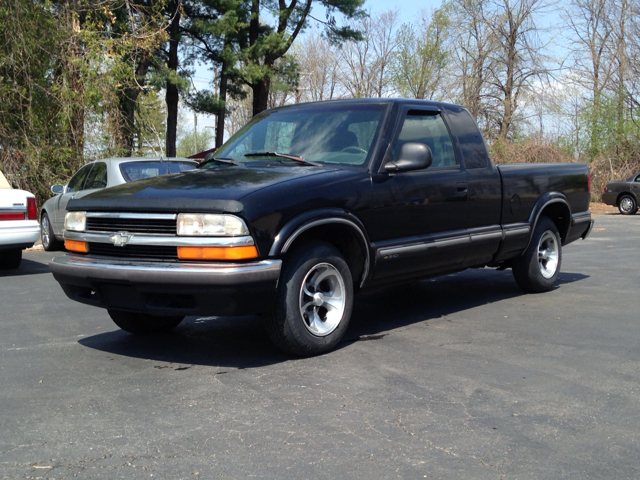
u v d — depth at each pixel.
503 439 3.18
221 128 31.61
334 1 28.83
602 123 32.56
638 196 23.41
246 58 27.03
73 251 4.80
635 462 2.93
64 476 2.82
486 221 6.14
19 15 14.89
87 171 10.85
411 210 5.28
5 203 8.76
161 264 4.25
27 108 15.34
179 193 4.38
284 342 4.46
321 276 4.66
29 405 3.72
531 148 30.42
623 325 5.59
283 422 3.40
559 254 7.31
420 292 7.35
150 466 2.91
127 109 19.19
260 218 4.21
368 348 4.86
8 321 6.06
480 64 38.12
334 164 5.12
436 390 3.89
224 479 2.78
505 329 5.46
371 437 3.20
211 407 3.64
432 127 5.76
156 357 4.72
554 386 3.97
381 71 48.06
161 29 17.50
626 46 34.62
